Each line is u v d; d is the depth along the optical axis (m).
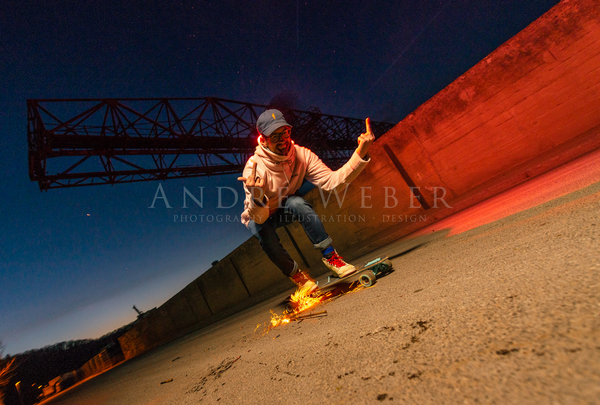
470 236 2.27
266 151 2.46
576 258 0.95
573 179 2.50
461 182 5.79
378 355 0.92
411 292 1.44
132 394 2.77
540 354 0.59
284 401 0.92
